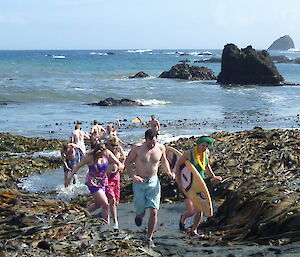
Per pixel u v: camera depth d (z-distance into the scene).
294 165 12.66
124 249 6.48
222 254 6.42
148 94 46.16
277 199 8.11
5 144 19.19
